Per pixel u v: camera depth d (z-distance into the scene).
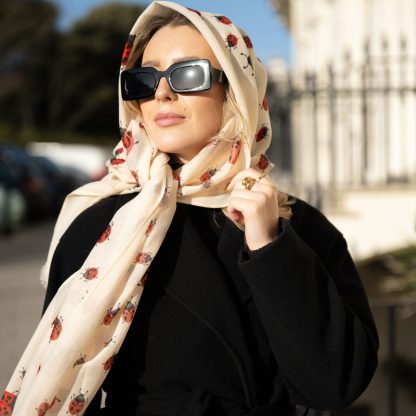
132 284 1.75
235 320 1.74
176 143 1.86
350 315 1.75
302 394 1.77
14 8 39.62
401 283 4.81
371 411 4.12
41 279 2.09
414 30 8.20
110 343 1.74
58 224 2.05
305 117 8.09
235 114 1.88
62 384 1.78
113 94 45.19
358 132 7.45
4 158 15.54
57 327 1.79
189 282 1.76
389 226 6.14
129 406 1.79
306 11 14.58
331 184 6.42
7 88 42.34
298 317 1.65
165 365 1.75
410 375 4.36
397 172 7.56
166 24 1.96
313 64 13.73
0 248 11.84
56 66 44.25
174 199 1.83
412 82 7.66
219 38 1.88
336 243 1.97
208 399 1.72
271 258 1.63
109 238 1.81
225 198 1.87
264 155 2.04
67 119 45.44
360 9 9.85
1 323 6.38
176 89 1.83
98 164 24.31
